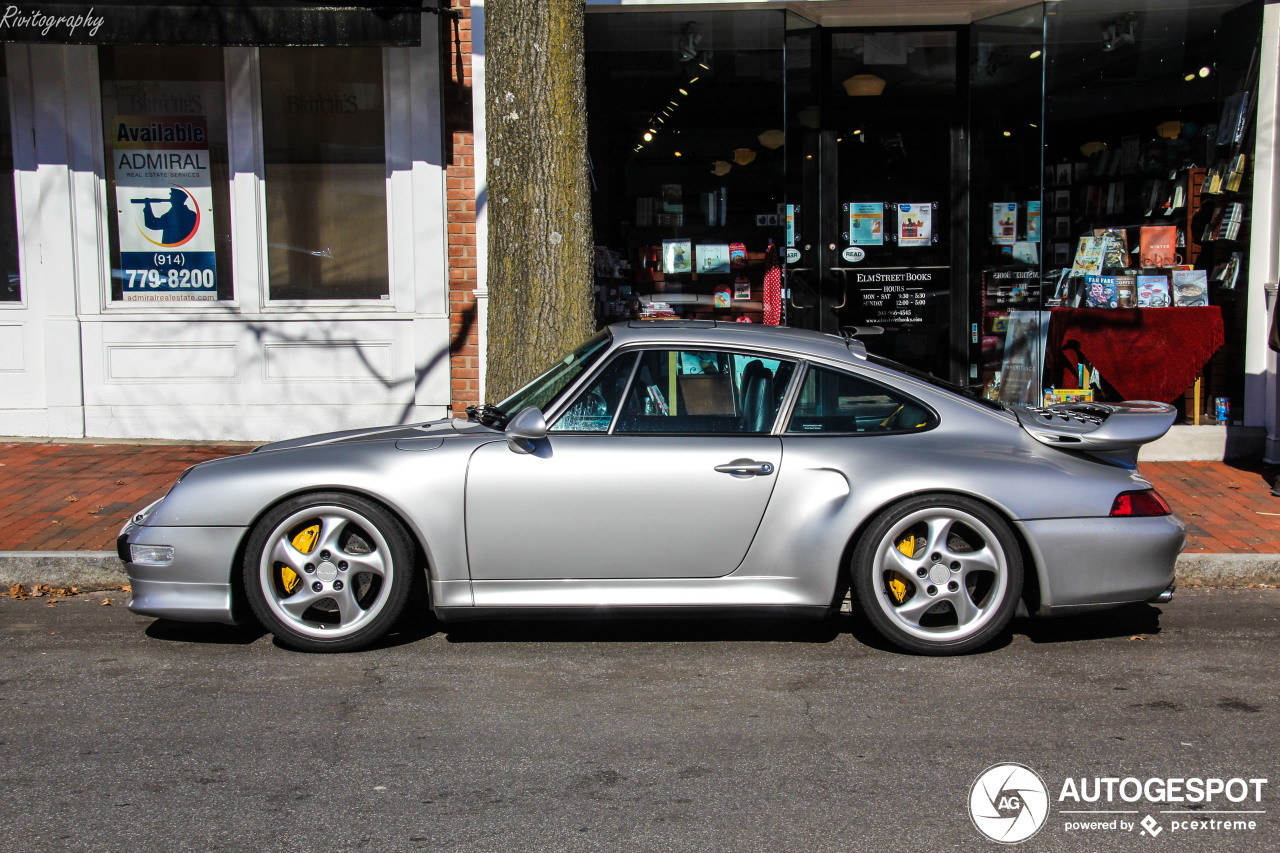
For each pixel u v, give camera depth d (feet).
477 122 29.68
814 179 32.12
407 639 16.96
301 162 30.48
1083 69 30.27
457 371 30.53
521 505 15.60
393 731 13.41
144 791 11.76
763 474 15.64
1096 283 30.40
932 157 32.09
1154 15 29.27
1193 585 20.27
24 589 19.66
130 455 28.27
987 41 31.14
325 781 12.01
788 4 30.27
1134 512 15.79
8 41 26.55
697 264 31.96
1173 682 15.11
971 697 14.51
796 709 14.11
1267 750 12.85
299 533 16.03
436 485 15.64
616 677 15.31
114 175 30.12
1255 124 27.71
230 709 14.11
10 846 10.55
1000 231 31.63
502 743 13.04
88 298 29.89
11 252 29.99
